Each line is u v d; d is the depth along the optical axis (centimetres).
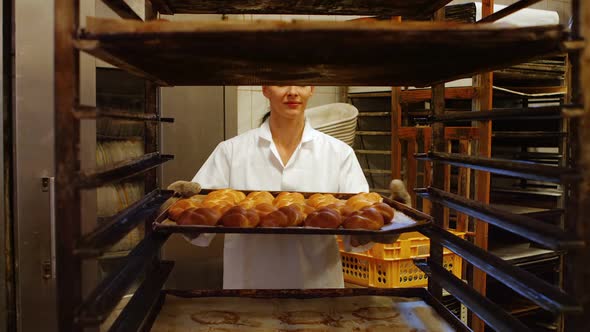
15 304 201
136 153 267
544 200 384
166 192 176
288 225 153
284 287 216
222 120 347
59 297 98
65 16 95
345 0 164
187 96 328
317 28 94
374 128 416
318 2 166
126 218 127
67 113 96
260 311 165
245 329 151
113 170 118
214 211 156
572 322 98
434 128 175
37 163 200
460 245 143
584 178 94
